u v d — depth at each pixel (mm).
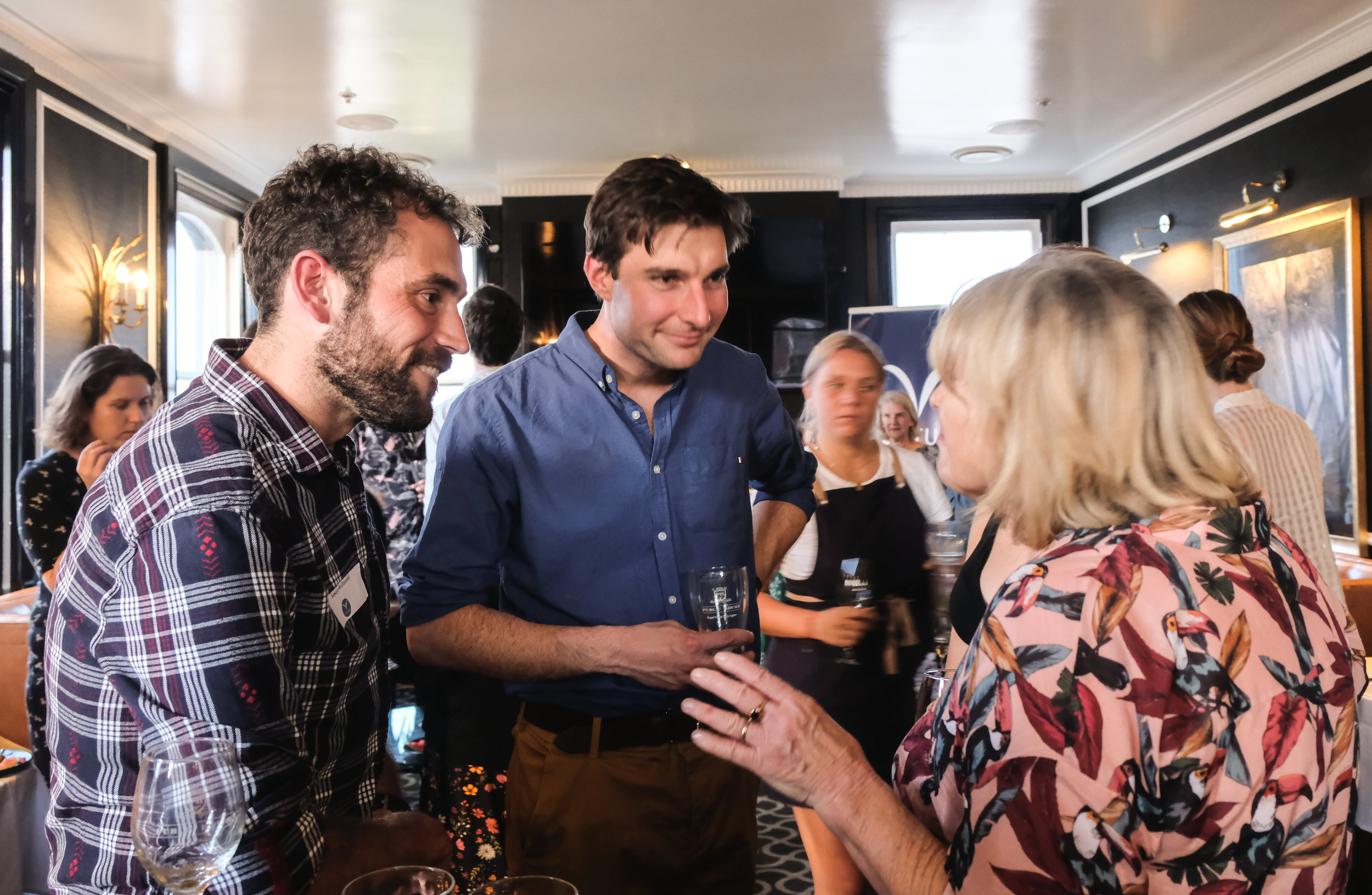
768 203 6551
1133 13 4098
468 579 1427
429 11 3906
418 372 1062
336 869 988
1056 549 816
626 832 1419
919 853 867
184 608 876
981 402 869
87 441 2836
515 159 6168
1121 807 716
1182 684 713
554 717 1457
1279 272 4914
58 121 4324
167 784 805
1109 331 818
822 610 2404
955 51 4469
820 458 2461
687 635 1321
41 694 2266
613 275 1402
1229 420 2547
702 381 1575
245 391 999
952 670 1301
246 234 1058
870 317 4527
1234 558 774
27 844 1962
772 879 2896
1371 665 2135
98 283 4629
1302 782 725
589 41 4246
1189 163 5664
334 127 5383
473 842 1880
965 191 6914
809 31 4207
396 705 3879
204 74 4547
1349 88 4441
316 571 1041
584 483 1487
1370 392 4398
